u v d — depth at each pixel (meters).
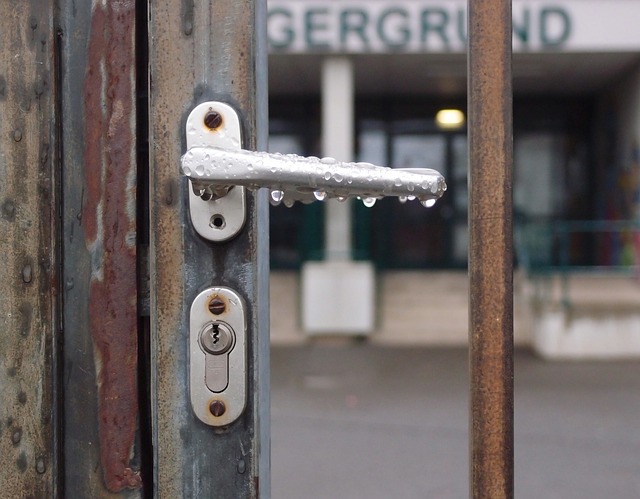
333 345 8.88
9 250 1.06
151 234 1.01
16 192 1.06
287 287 10.34
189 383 1.00
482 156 0.91
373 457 4.79
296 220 11.33
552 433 5.30
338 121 8.82
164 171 1.01
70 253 1.06
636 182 9.48
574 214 11.41
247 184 0.88
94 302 1.05
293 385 6.92
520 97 11.38
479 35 0.91
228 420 0.99
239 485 1.01
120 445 1.05
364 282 8.80
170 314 1.01
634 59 9.19
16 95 1.06
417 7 8.61
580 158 11.42
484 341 0.91
